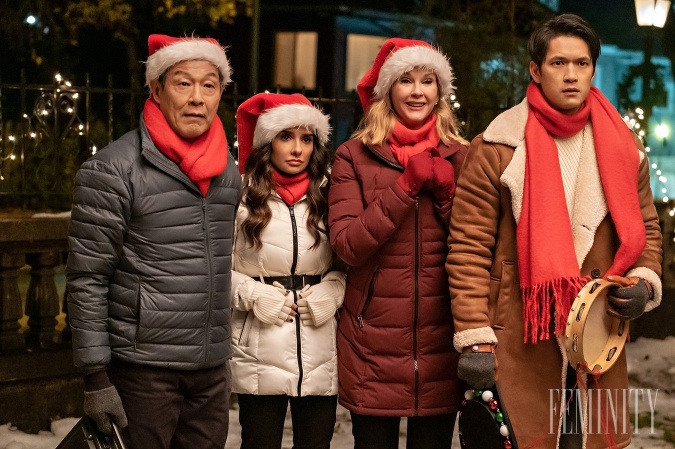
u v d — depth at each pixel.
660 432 5.89
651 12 10.48
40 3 12.15
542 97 3.86
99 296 3.59
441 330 4.20
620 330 3.87
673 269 8.05
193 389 3.81
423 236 4.16
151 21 13.71
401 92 4.22
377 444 4.27
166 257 3.64
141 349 3.64
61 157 6.57
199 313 3.70
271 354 4.21
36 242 5.82
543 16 11.49
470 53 10.28
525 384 3.85
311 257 4.30
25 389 5.74
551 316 3.82
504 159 3.86
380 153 4.21
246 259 4.30
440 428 4.29
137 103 6.75
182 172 3.67
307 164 4.38
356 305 4.24
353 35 16.55
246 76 16.59
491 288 3.90
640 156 3.89
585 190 3.81
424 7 11.50
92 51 13.98
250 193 4.29
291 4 16.45
